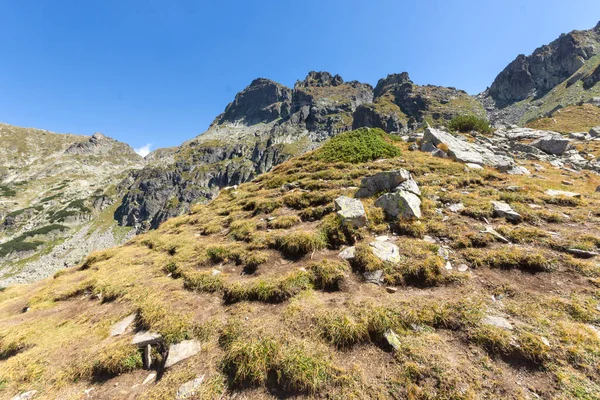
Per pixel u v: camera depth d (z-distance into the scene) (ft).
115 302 30.01
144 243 49.24
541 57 622.54
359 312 21.17
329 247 32.19
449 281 24.04
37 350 23.48
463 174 51.08
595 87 401.90
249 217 48.06
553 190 42.14
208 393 17.30
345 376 16.78
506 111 582.76
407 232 32.12
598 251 24.53
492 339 17.33
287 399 16.39
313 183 53.88
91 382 20.42
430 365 16.58
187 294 28.22
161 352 21.54
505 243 28.04
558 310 19.26
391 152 68.33
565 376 14.85
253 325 21.74
